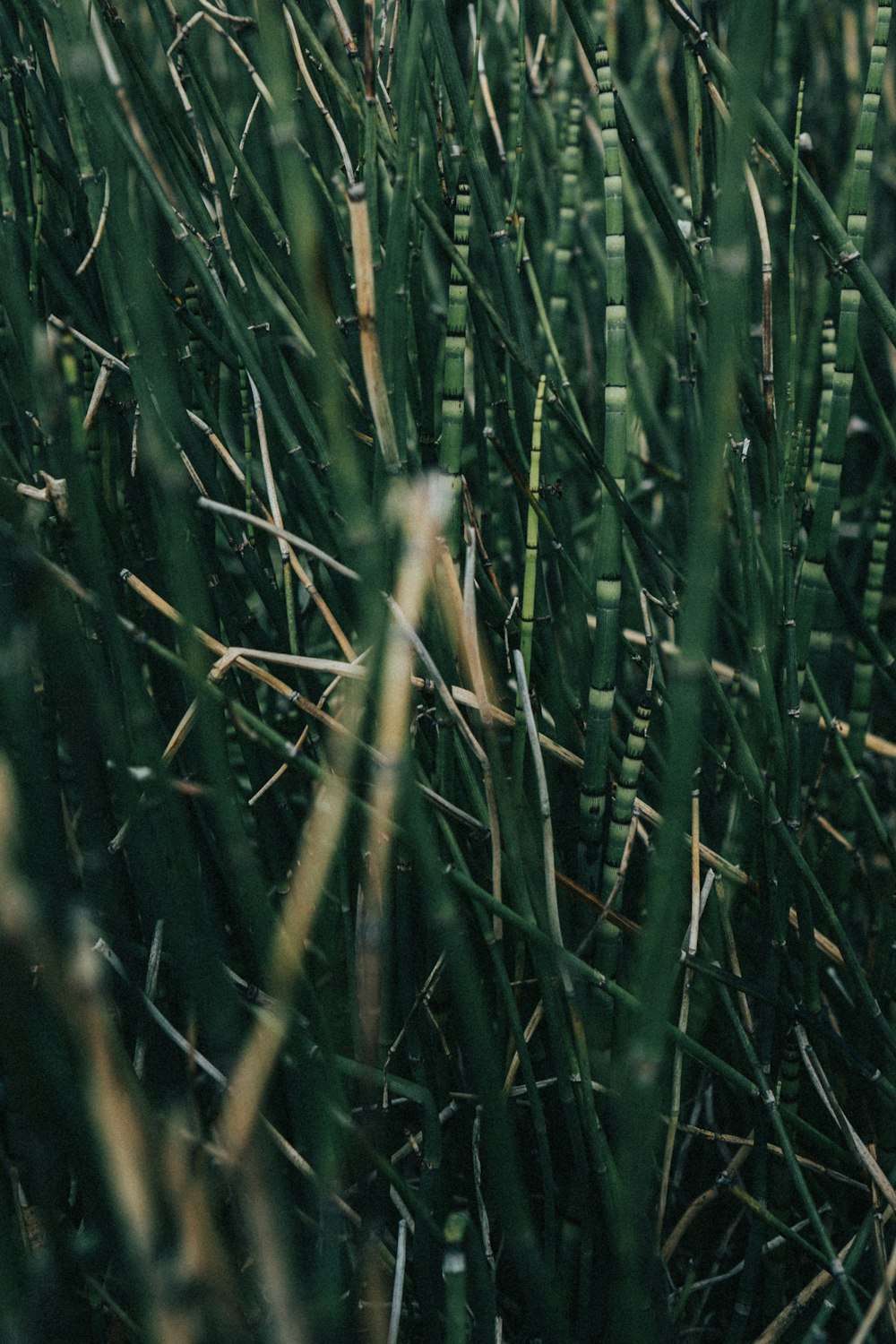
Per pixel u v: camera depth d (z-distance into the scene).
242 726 0.55
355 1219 0.51
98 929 0.51
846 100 0.75
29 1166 0.49
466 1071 0.58
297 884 0.49
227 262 0.55
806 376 0.64
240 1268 0.50
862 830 0.67
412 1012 0.55
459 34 0.69
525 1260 0.45
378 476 0.49
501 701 0.57
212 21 0.55
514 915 0.50
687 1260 0.61
